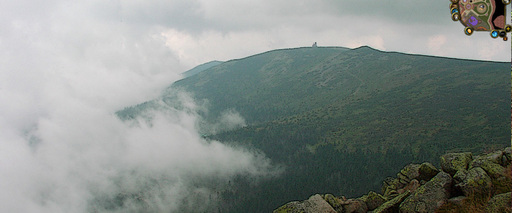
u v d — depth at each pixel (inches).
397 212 809.5
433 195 743.7
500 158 809.5
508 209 621.3
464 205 700.0
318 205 821.2
